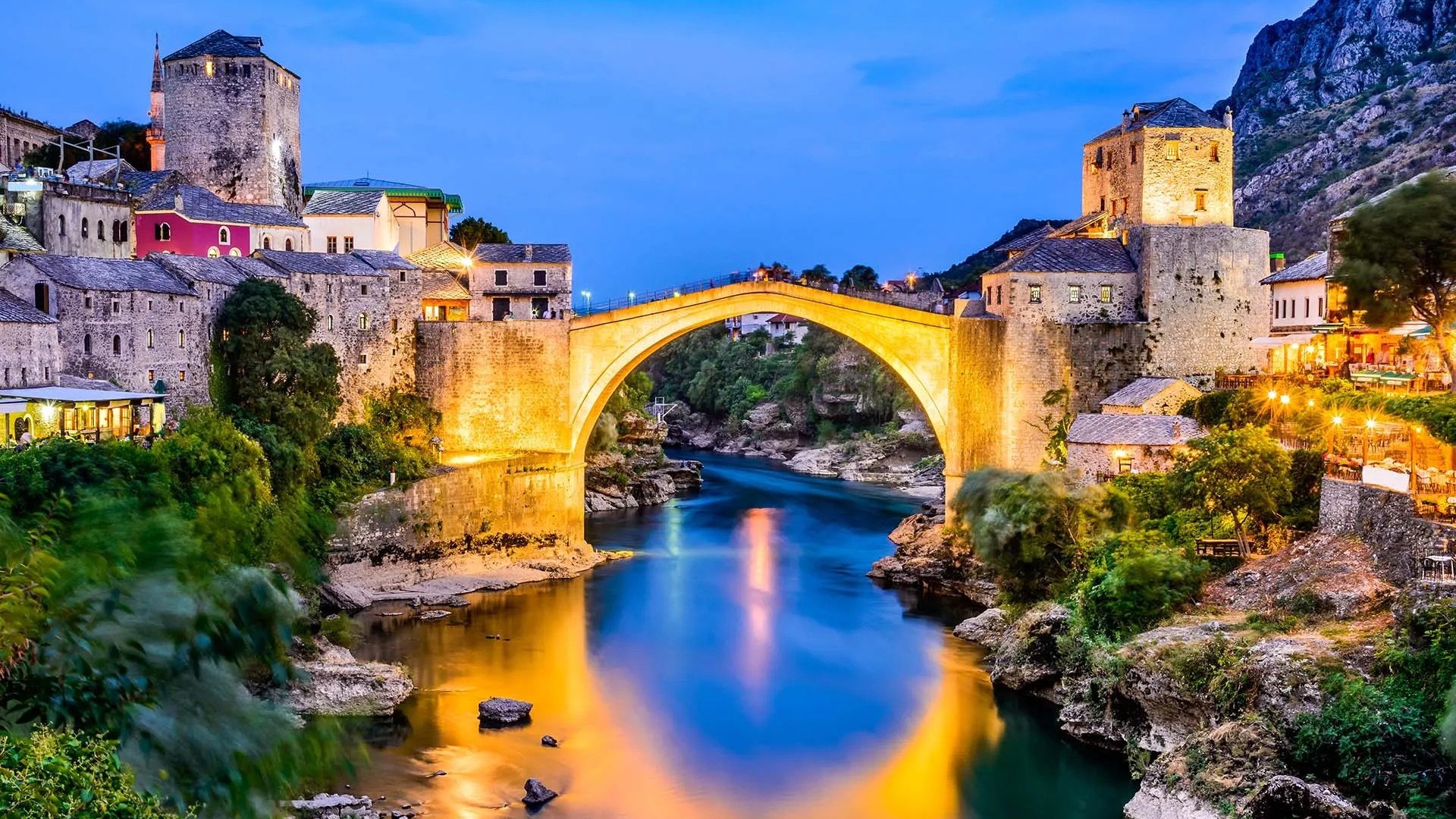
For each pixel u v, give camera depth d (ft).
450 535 289.12
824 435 549.54
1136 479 234.79
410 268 310.86
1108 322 293.64
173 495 190.60
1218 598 186.50
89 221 288.92
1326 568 175.73
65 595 60.34
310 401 275.39
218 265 281.13
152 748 60.49
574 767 170.50
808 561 312.71
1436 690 136.67
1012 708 195.83
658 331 311.47
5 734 57.82
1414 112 622.13
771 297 308.81
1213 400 253.85
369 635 235.20
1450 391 205.77
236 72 364.58
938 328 299.58
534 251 346.33
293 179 387.55
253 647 64.85
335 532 263.70
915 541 300.81
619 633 240.94
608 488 405.80
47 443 182.19
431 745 176.55
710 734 185.26
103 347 237.25
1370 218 215.51
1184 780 148.15
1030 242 426.92
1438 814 125.49
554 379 312.09
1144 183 317.01
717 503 415.64
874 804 160.86
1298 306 280.92
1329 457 195.31
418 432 308.19
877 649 229.66
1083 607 196.13
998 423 299.17
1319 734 138.72
